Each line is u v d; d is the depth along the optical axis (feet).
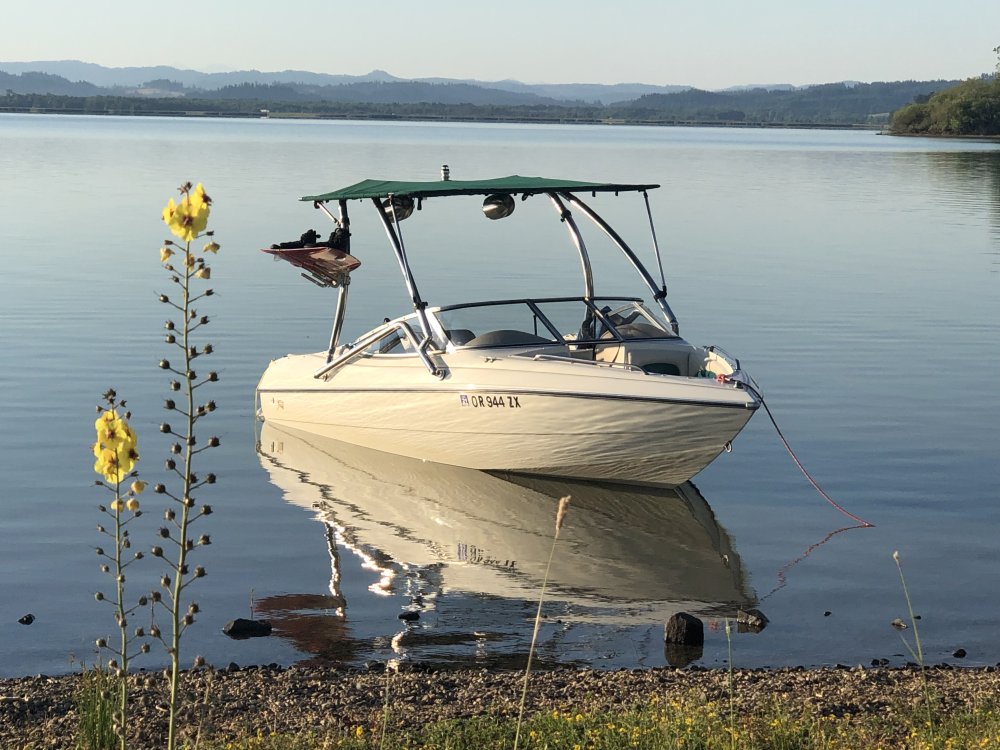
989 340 61.52
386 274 80.59
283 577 30.78
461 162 246.06
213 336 59.88
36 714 21.50
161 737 20.24
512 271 82.48
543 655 25.82
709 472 40.16
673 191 173.06
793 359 56.34
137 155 251.60
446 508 36.65
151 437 43.27
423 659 25.62
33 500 36.09
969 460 40.98
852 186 190.49
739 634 27.17
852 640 26.76
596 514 36.17
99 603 28.76
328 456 41.98
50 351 55.67
